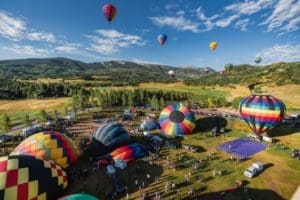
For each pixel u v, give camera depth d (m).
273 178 38.66
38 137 39.12
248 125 58.16
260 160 45.31
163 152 48.62
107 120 76.44
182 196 33.09
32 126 68.00
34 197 28.08
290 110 84.44
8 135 58.78
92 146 46.81
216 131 61.06
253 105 55.16
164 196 33.06
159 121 64.56
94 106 106.06
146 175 38.75
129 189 34.75
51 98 153.50
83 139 55.88
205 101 106.12
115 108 100.38
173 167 41.66
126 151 44.19
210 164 43.44
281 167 42.44
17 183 27.23
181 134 60.19
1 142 54.06
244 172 39.31
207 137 58.66
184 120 60.62
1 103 134.50
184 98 125.81
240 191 34.72
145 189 34.75
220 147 51.81
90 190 34.53
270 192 34.75
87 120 77.00
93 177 38.12
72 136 59.00
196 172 40.19
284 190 35.47
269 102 53.66
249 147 51.56
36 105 122.69
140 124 69.75
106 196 33.00
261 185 36.47
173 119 61.22
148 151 47.41
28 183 28.00
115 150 45.59
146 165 42.22
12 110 114.00
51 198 30.17
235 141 55.28
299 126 60.72
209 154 47.62
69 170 40.19
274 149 50.22
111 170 38.34
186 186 35.66
